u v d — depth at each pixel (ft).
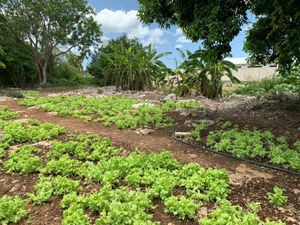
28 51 81.05
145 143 19.57
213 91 42.16
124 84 54.49
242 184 13.37
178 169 14.79
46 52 83.82
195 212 11.02
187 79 44.16
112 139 20.22
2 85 74.38
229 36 19.84
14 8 73.15
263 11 19.90
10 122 24.85
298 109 25.49
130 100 38.86
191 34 21.66
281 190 12.27
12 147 18.78
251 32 21.97
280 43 20.79
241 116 25.80
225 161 16.31
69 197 11.60
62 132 22.16
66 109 32.58
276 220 10.58
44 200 11.96
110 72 62.69
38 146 18.76
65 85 85.10
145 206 11.13
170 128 23.80
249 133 19.97
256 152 16.76
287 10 18.24
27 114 30.96
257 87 45.62
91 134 21.25
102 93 51.11
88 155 16.72
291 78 37.81
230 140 19.06
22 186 13.53
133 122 25.11
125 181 13.50
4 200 11.59
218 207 11.36
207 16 20.34
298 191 12.79
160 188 12.25
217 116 26.40
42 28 77.97
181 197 11.55
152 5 22.75
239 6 20.65
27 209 11.52
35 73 84.28
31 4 73.10
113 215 10.27
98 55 89.45
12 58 68.49
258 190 12.85
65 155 16.46
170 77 52.11
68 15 80.07
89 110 32.04
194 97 42.47
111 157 16.60
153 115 28.89
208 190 12.48
